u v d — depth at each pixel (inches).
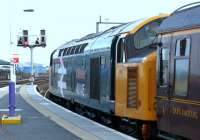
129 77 652.7
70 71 1135.6
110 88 742.5
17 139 585.6
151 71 602.9
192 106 474.9
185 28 498.3
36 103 1223.5
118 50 709.3
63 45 1373.0
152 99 599.8
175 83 516.1
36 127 697.6
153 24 678.5
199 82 463.5
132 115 639.8
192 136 473.4
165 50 547.2
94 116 911.0
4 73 4458.7
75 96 1059.3
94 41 901.8
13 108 765.3
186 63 493.4
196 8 489.7
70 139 579.8
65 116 859.4
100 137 587.8
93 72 866.1
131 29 677.9
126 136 598.5
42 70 5659.5
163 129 542.6
